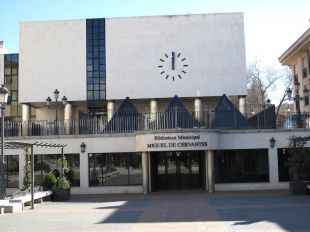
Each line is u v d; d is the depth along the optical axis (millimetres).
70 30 41094
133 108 30188
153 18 40844
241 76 40000
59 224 14219
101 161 27953
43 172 28016
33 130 29094
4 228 13586
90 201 22656
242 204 19109
